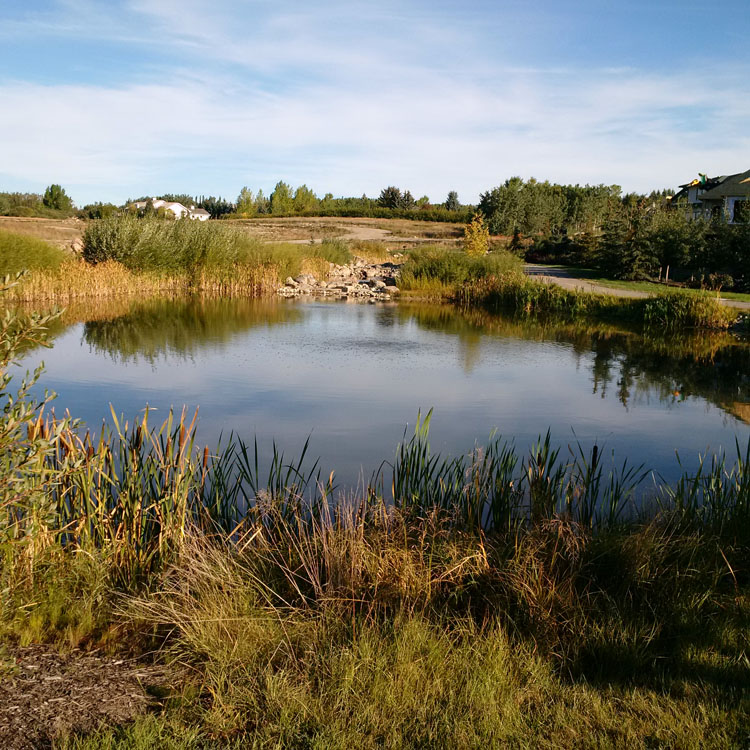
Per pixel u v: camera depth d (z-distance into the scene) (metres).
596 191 65.44
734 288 27.16
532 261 42.66
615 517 5.42
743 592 4.37
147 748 2.72
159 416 9.23
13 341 3.47
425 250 34.03
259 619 3.75
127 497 4.79
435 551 4.43
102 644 3.71
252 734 2.88
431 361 14.03
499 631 3.67
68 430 4.65
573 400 10.84
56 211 83.81
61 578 4.17
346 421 9.18
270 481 5.38
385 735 2.91
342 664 3.31
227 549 4.48
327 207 101.50
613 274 31.19
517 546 4.48
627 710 3.17
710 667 3.54
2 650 3.24
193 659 3.51
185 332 17.33
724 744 2.90
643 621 3.95
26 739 2.78
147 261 27.59
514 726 3.00
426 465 5.58
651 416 9.93
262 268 29.69
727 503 5.54
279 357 14.10
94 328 17.78
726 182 40.59
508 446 8.19
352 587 4.11
